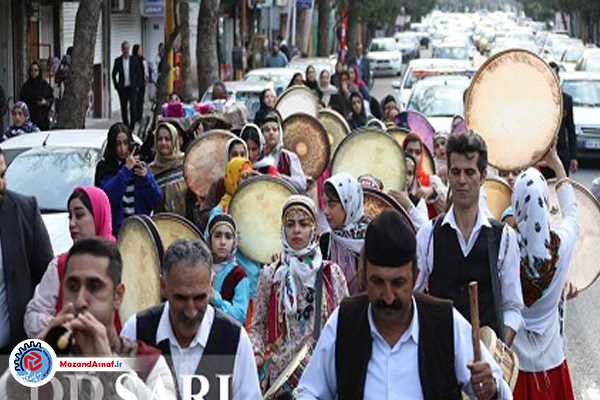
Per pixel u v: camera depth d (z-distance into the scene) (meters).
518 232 11.08
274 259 15.05
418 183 20.14
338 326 8.22
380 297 7.96
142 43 66.56
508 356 9.21
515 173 13.62
